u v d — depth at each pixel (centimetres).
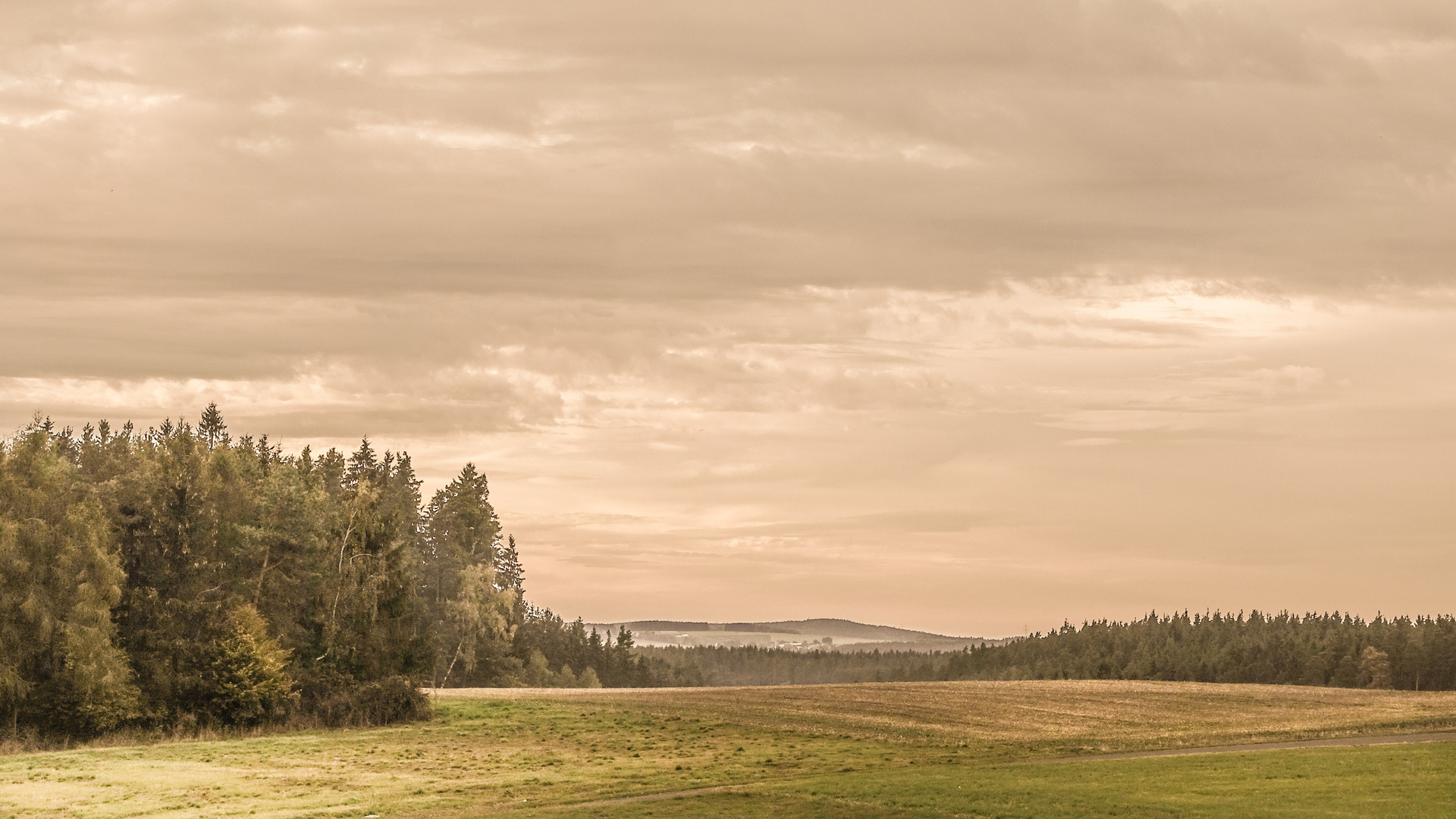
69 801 4588
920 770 5000
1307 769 4416
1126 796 3916
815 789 4453
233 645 7444
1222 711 8656
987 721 7688
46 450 7706
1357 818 3347
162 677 7312
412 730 7206
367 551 8650
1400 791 3800
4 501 7238
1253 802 3684
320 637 8406
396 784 4997
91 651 6906
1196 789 4034
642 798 4484
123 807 4441
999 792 4141
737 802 4256
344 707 7631
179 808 4400
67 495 7631
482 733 6969
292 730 7375
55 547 7181
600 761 5712
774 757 5766
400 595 8600
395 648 8481
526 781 5012
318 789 4862
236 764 5716
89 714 6844
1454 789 3816
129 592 7650
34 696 6912
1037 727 7344
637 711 7912
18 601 6925
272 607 8381
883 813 3897
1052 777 4531
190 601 7756
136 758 5944
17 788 4928
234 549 8481
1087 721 7788
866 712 8038
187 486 8038
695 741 6481
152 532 7869
